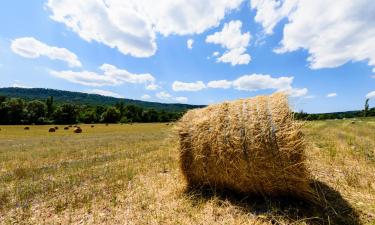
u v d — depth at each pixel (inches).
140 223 158.1
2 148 598.2
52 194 219.1
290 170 163.0
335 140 404.5
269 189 176.1
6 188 243.3
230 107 197.6
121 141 668.1
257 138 171.8
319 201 168.9
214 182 198.8
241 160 177.6
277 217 156.0
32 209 188.7
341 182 202.1
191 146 203.8
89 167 322.3
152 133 1067.3
